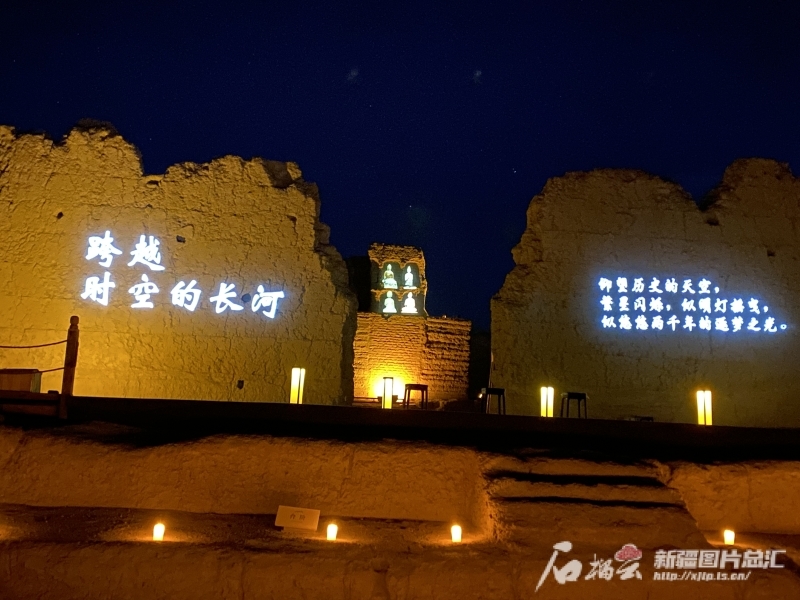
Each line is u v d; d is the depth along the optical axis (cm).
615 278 1216
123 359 1143
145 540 548
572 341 1197
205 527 604
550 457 664
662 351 1205
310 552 530
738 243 1245
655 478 653
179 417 797
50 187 1173
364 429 773
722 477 682
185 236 1178
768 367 1217
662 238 1233
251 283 1177
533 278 1211
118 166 1185
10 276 1148
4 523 586
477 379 2086
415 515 668
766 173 1273
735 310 1225
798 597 521
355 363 1938
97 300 1153
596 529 563
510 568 519
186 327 1159
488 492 614
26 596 502
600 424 813
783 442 812
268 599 506
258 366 1159
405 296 2053
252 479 668
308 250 1191
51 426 721
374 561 523
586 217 1230
